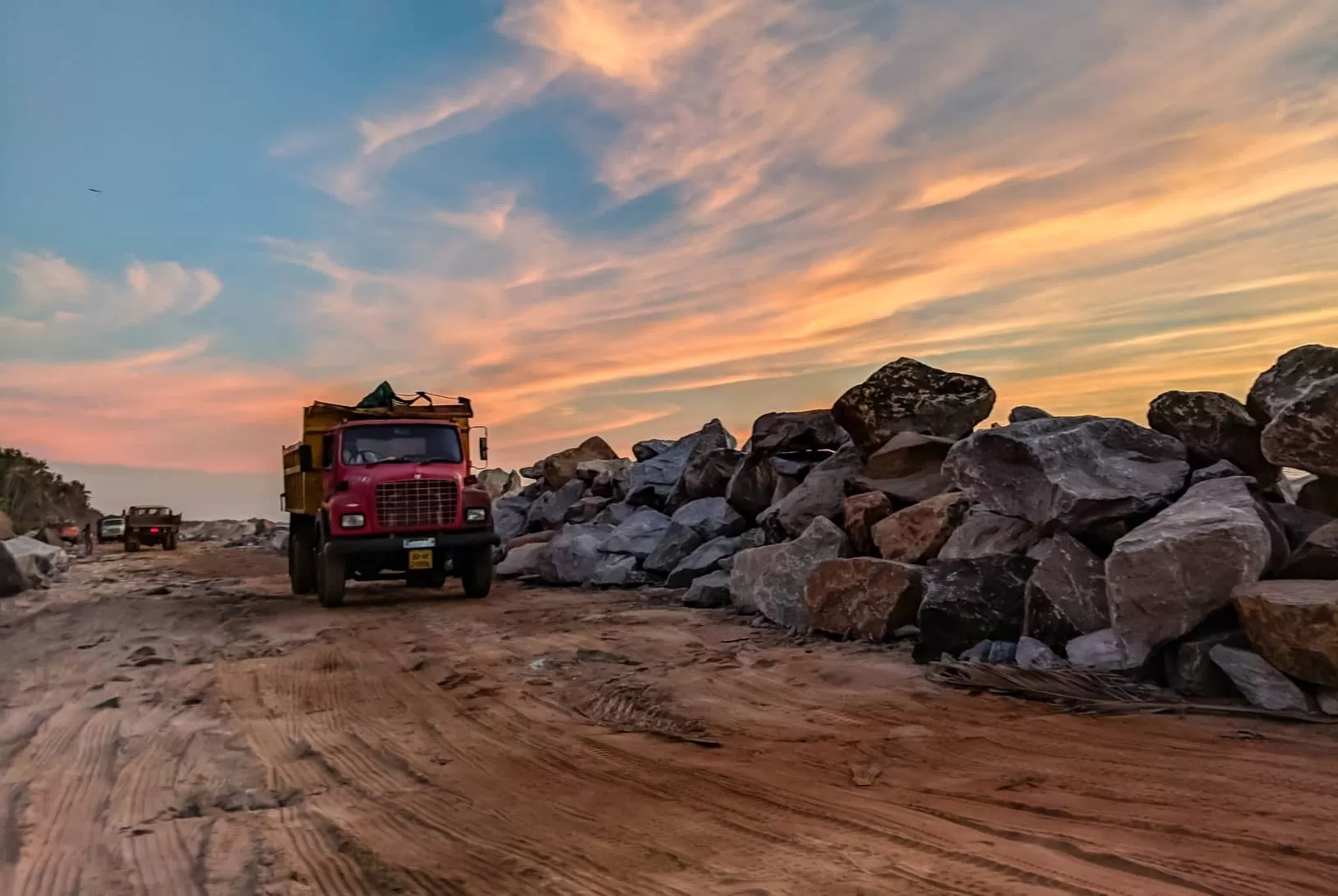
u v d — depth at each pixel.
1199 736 5.33
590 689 7.68
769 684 7.53
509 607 13.81
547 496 22.55
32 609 16.09
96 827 4.63
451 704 7.38
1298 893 3.19
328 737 6.38
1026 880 3.40
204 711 7.32
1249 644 6.16
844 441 14.46
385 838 4.31
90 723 6.95
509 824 4.44
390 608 14.28
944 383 12.70
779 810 4.43
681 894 3.47
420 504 15.01
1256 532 6.35
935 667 7.49
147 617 14.20
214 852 4.20
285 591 18.50
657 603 13.03
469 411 17.92
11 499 68.81
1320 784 4.36
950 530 9.98
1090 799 4.32
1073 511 7.85
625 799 4.75
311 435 16.98
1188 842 3.71
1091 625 7.34
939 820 4.13
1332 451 7.04
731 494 15.41
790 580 10.49
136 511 46.97
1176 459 8.71
